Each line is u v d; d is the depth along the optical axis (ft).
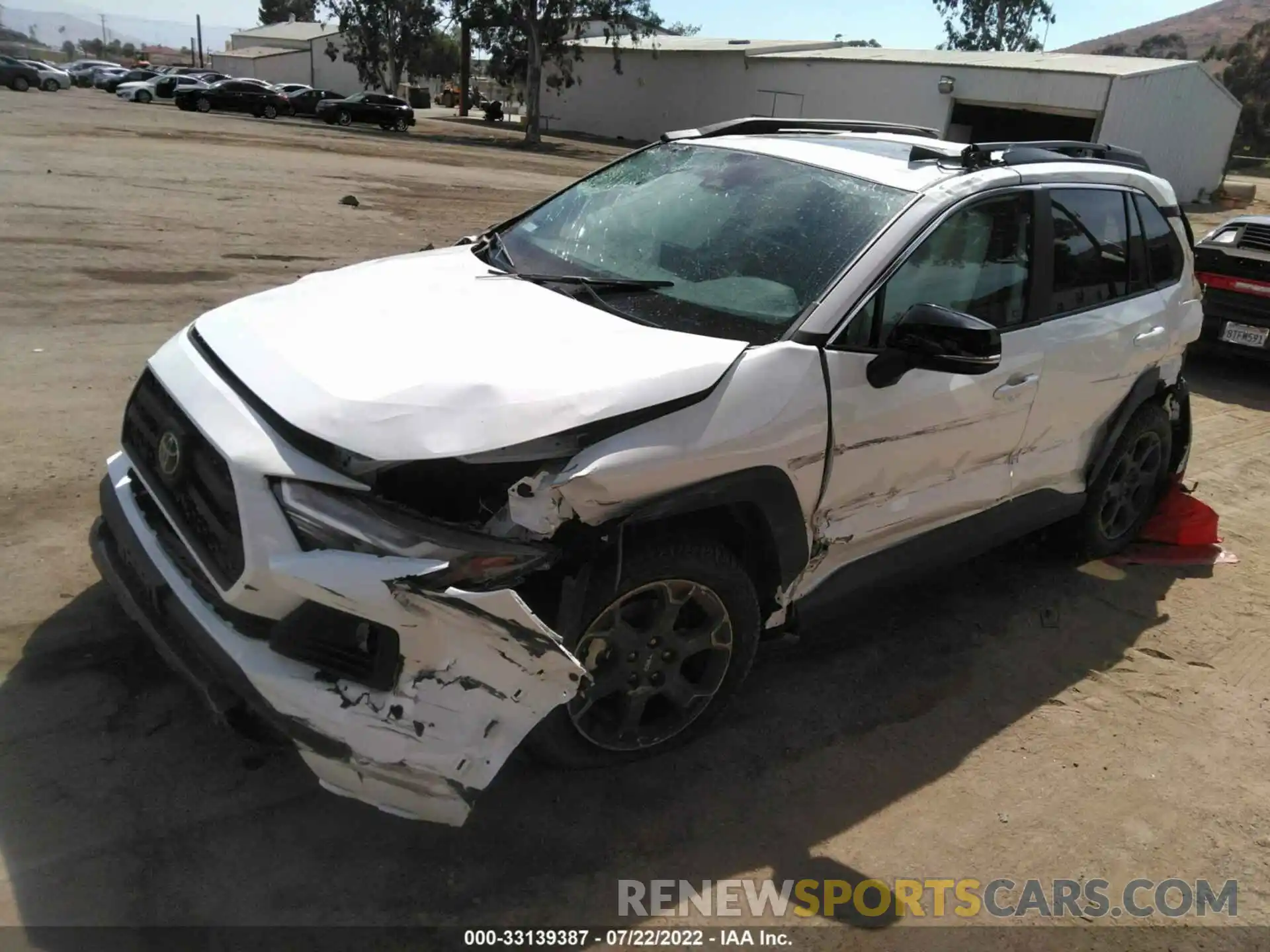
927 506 11.91
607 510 8.55
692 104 157.79
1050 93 112.37
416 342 9.27
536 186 71.41
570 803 9.85
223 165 60.54
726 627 10.18
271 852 8.86
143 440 9.89
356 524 7.88
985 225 11.96
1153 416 15.79
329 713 7.90
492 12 137.80
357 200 49.96
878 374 10.35
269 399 8.50
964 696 12.50
